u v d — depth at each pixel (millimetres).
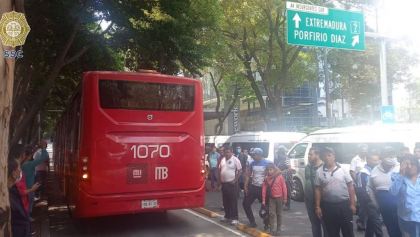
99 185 8844
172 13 13234
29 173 9852
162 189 9398
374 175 7566
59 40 13695
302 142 14227
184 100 9812
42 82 17125
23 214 5934
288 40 12445
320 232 7379
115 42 14680
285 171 12289
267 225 9328
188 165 9703
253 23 20938
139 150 9211
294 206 13008
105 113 9031
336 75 31484
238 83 30078
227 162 10484
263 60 24438
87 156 8875
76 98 9977
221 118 33125
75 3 11633
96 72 9117
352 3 18125
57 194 17172
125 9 12328
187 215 11773
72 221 11023
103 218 11367
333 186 6758
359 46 13484
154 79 9516
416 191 6238
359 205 9305
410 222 6262
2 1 5578
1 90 5215
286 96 40594
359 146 10586
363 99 32500
